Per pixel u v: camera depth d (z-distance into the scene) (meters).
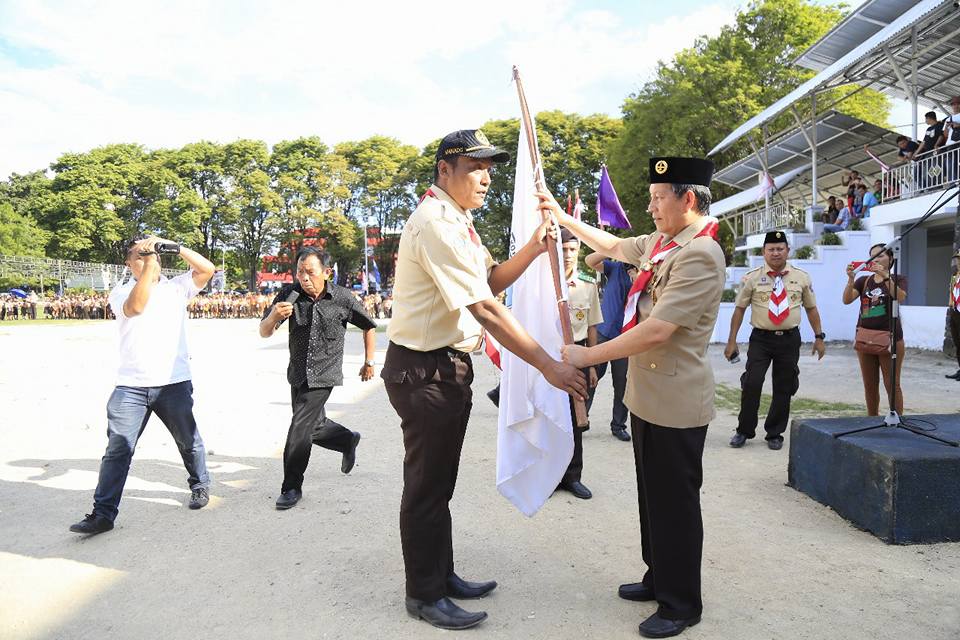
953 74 15.39
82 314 38.81
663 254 3.00
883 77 16.11
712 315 2.93
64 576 3.49
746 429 6.17
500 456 3.37
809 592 3.21
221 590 3.32
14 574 3.52
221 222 54.28
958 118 13.53
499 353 3.54
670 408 2.87
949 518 3.81
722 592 3.23
